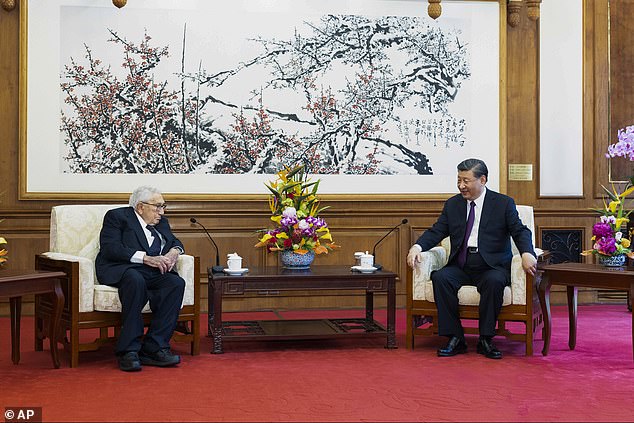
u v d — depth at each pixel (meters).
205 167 6.44
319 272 4.93
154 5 6.35
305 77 6.57
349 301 6.65
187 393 3.65
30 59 6.19
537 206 6.90
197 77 6.42
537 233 6.88
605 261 4.71
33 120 6.20
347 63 6.62
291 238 5.09
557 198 6.91
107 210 4.88
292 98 6.55
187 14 6.39
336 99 6.61
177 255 4.58
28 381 3.90
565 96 6.92
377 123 6.67
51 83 6.23
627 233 6.82
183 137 6.40
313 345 4.98
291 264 5.11
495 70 6.81
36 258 4.70
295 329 5.02
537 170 6.89
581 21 6.93
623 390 3.74
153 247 4.59
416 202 6.73
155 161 6.38
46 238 6.22
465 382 3.90
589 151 6.96
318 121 6.59
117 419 3.19
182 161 6.41
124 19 6.31
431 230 4.98
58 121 6.24
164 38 6.37
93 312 4.32
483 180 4.90
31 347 4.85
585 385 3.84
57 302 4.22
